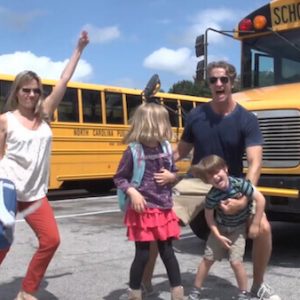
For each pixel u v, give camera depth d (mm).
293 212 5883
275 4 7367
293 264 6152
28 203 4410
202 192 5359
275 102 6066
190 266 6094
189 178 5516
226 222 4395
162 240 4250
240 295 4449
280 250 6906
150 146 4289
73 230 8570
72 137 13961
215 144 4555
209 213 4410
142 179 4238
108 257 6605
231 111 4543
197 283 4562
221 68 4465
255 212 4359
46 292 5156
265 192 5980
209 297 4941
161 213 4242
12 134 4359
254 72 7652
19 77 4438
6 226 3793
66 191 17000
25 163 4355
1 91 12648
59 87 4727
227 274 5734
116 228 8750
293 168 5898
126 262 6336
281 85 7164
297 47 7199
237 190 4309
